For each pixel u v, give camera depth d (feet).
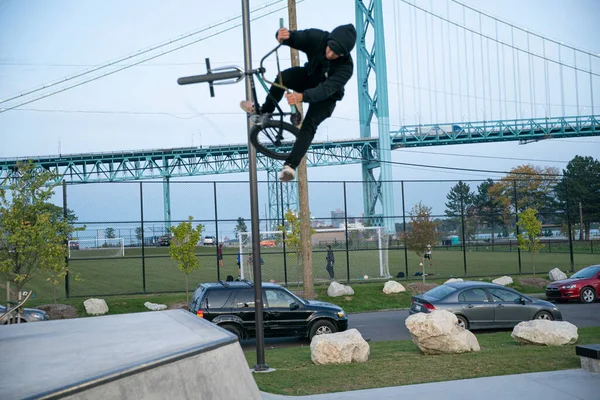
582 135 242.99
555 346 37.91
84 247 166.20
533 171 255.50
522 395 25.12
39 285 99.30
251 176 34.71
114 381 11.80
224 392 14.38
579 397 24.58
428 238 90.74
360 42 221.25
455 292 52.16
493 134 241.35
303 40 14.38
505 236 237.45
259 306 33.99
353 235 111.34
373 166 218.59
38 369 12.46
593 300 76.95
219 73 17.20
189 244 70.79
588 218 241.96
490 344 41.16
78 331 17.97
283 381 29.53
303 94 13.56
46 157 223.71
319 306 49.26
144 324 19.29
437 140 236.84
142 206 80.48
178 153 236.02
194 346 14.38
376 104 217.56
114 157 232.12
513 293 52.80
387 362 33.94
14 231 56.13
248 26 32.63
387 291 79.77
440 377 29.14
